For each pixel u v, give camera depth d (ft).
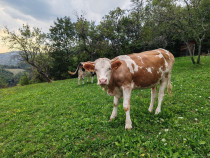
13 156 13.34
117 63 13.37
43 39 90.63
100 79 12.67
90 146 12.80
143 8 84.69
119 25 84.38
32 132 17.20
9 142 15.88
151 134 13.16
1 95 52.90
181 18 53.47
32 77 118.93
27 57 84.94
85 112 21.20
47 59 94.43
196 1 52.54
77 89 39.78
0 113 26.27
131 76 14.64
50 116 21.68
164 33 68.64
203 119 14.35
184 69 52.60
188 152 10.12
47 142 14.44
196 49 107.96
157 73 16.17
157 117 15.85
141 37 86.74
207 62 59.36
